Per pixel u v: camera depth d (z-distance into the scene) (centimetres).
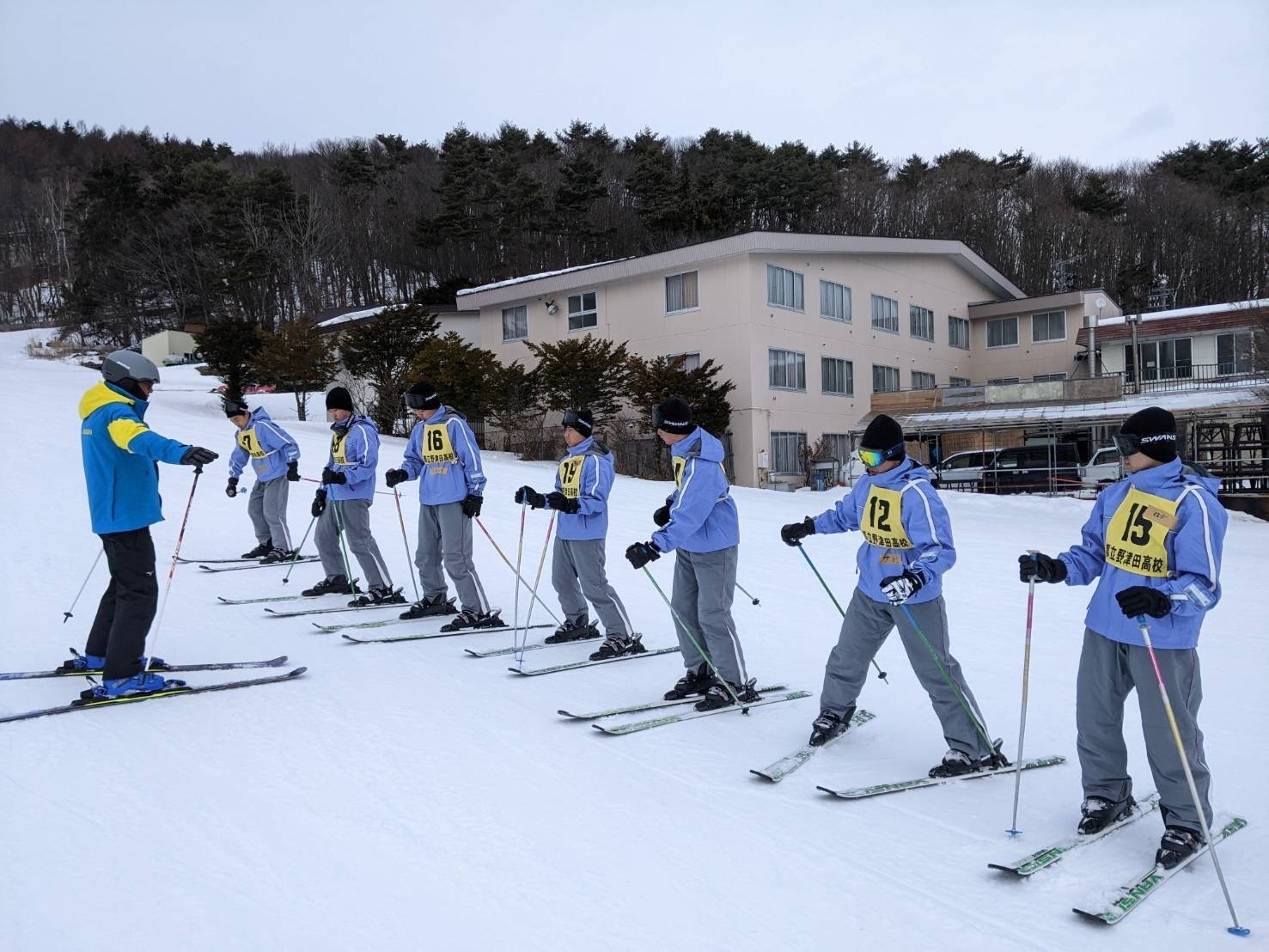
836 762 427
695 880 310
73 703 467
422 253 5816
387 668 563
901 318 3203
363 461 725
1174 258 6031
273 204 5409
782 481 2592
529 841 336
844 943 272
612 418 2569
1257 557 1255
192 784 379
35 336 5369
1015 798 361
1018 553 1195
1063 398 2681
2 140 8088
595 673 572
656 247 5272
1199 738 329
